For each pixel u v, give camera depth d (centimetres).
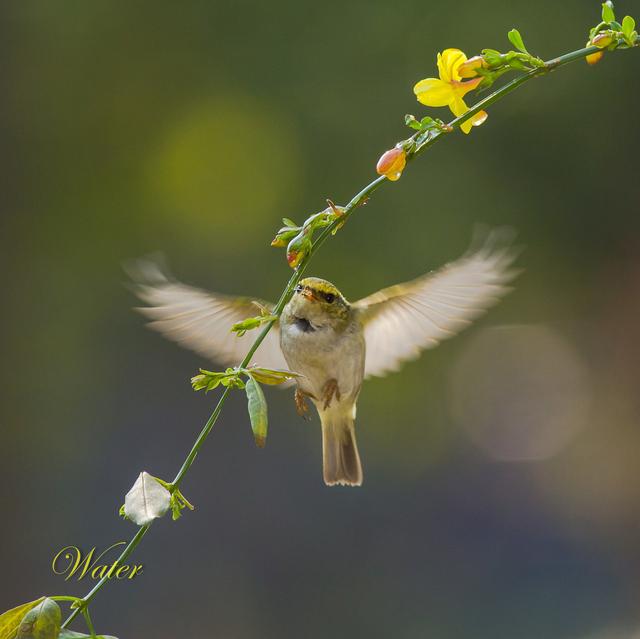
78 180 1512
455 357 1642
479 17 1515
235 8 1546
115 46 1522
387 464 1591
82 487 1408
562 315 1620
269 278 1566
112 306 1506
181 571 1377
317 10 1543
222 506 1443
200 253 1566
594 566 1470
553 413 1638
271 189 1568
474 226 1530
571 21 1508
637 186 1534
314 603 1398
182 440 1474
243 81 1550
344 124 1544
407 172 1528
